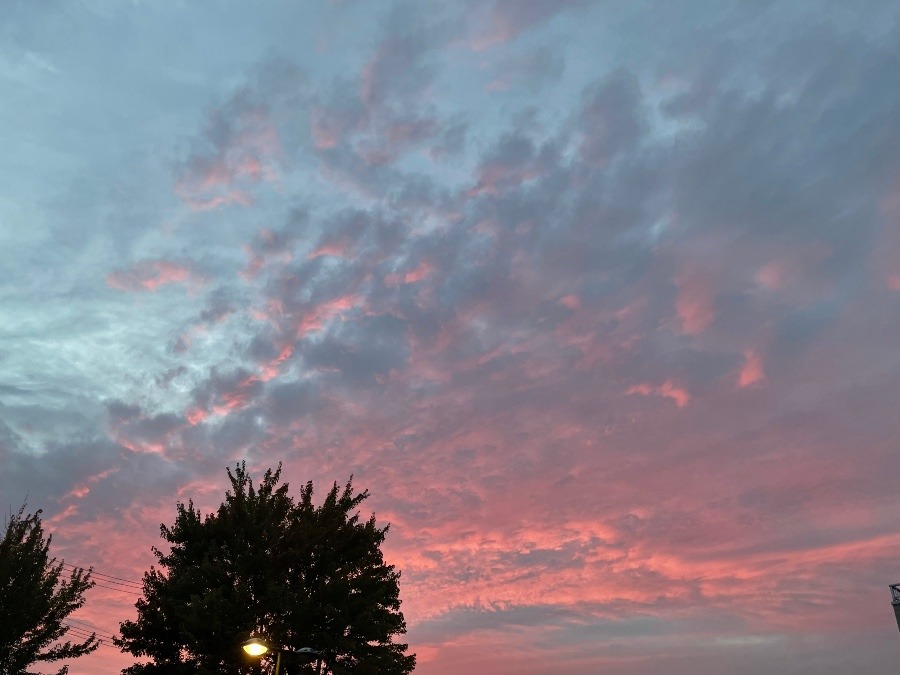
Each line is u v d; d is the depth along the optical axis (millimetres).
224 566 41375
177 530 43594
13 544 35750
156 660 40406
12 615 33938
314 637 40031
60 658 35875
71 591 36844
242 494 43906
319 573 43531
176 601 39344
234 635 38125
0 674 33875
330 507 45281
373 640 42188
